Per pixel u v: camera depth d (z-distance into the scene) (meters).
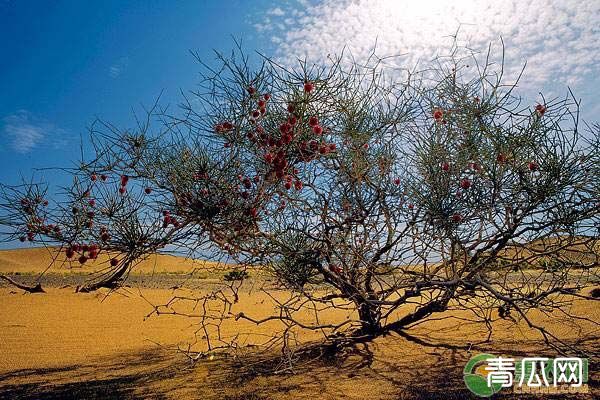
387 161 5.81
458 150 5.25
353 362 6.21
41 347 8.28
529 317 7.97
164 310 12.35
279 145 4.59
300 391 5.00
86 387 5.66
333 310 11.22
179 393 5.19
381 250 5.98
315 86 4.64
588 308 7.77
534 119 4.95
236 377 5.77
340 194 5.96
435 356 6.23
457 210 5.05
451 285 5.32
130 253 4.65
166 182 4.66
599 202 5.05
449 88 5.41
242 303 13.47
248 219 4.71
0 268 36.00
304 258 5.65
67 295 15.12
